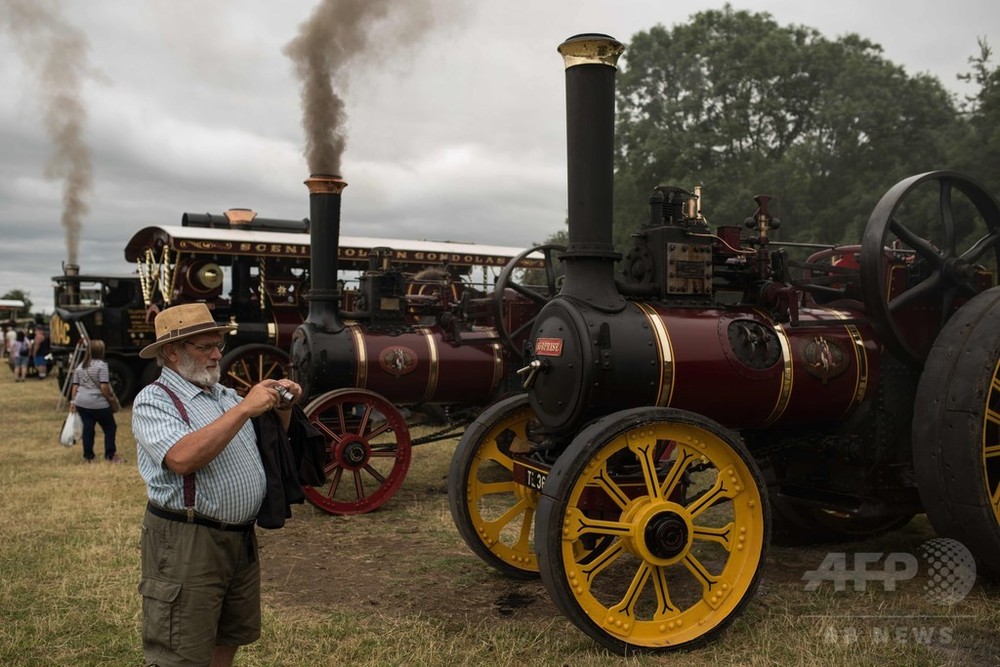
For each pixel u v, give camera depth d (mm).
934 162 25422
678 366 4078
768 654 3557
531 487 4352
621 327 4035
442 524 6090
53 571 4844
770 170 26422
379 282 7598
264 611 4215
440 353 7469
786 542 5441
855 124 26438
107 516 6219
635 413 3703
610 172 4152
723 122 29906
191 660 2562
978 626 3828
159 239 12008
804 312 4832
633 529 3701
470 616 4152
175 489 2574
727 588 3836
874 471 4738
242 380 10734
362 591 4570
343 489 7312
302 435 2932
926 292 4617
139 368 14789
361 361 7191
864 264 4328
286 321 12453
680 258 4355
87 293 16453
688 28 32375
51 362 22203
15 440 10484
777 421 4523
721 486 3887
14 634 3914
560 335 4094
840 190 26438
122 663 3615
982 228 15859
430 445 9789
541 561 3580
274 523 2738
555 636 3844
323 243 7273
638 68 33062
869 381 4633
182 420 2594
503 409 4805
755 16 32375
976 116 21891
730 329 4309
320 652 3697
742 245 4793
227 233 11930
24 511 6395
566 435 4191
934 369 4203
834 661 3449
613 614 3633
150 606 2580
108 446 8883
